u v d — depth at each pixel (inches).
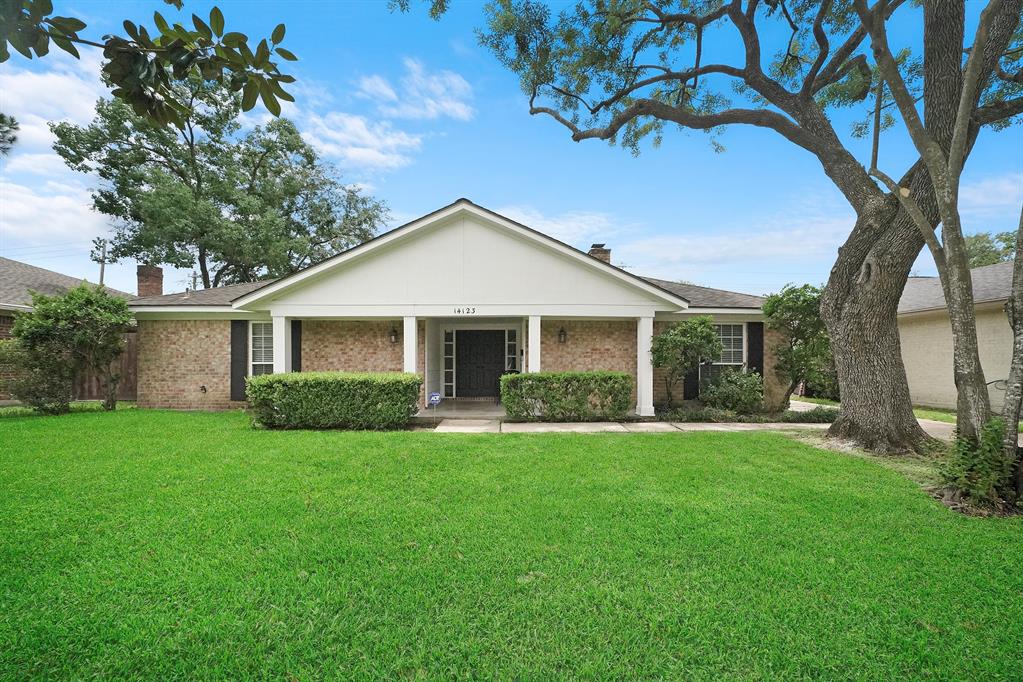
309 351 494.6
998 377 482.0
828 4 317.4
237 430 344.5
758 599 114.8
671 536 151.3
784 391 489.7
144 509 172.4
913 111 204.7
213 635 99.0
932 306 537.0
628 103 488.7
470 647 96.0
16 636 97.3
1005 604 113.3
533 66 426.0
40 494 188.2
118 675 88.1
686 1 417.1
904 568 131.2
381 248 443.5
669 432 347.9
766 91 358.6
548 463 244.2
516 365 555.2
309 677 88.0
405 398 370.0
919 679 88.7
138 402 489.7
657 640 99.0
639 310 444.8
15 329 416.5
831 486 207.2
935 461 255.6
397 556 136.5
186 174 919.7
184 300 504.1
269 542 145.6
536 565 131.4
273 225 935.0
